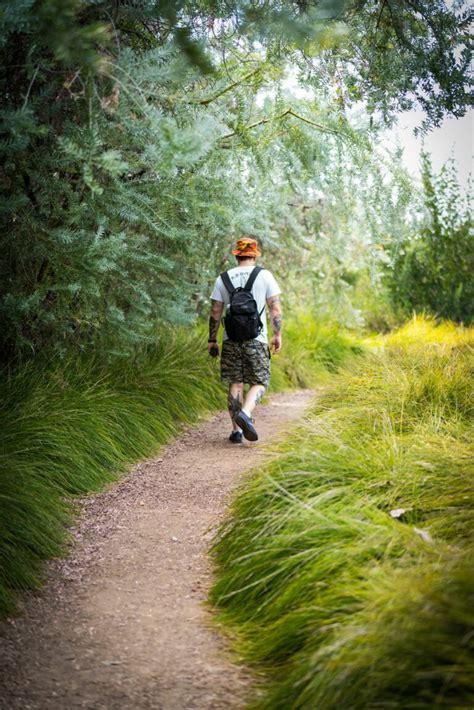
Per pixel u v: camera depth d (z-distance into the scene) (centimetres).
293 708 250
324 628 279
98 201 537
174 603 359
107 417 623
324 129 634
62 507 474
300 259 1209
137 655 308
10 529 398
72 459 536
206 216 619
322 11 407
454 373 625
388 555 319
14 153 502
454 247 1566
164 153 386
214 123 435
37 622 338
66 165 505
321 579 321
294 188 841
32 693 277
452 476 389
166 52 424
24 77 495
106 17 490
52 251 530
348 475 420
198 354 890
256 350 693
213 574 393
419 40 536
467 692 224
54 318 559
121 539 447
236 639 321
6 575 364
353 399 650
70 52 362
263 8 432
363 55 545
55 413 564
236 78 588
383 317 1609
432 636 241
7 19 347
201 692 279
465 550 293
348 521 346
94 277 539
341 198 710
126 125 462
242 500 435
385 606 270
